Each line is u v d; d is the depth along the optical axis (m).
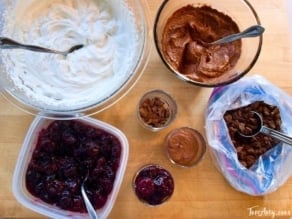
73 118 0.40
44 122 0.41
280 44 0.44
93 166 0.41
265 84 0.43
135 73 0.41
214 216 0.42
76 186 0.40
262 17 0.44
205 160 0.42
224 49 0.43
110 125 0.41
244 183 0.42
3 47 0.37
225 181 0.42
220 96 0.42
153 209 0.42
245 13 0.43
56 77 0.41
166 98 0.43
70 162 0.41
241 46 0.43
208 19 0.43
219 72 0.42
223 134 0.42
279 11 0.44
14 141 0.41
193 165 0.42
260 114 0.43
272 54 0.44
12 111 0.42
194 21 0.43
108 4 0.42
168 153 0.42
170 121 0.42
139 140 0.42
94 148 0.41
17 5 0.41
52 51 0.39
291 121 0.43
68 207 0.40
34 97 0.41
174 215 0.42
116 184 0.41
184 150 0.42
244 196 0.42
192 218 0.42
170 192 0.41
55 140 0.41
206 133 0.42
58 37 0.41
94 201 0.41
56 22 0.41
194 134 0.42
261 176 0.42
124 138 0.41
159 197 0.41
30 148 0.41
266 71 0.44
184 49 0.43
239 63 0.42
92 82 0.41
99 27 0.42
